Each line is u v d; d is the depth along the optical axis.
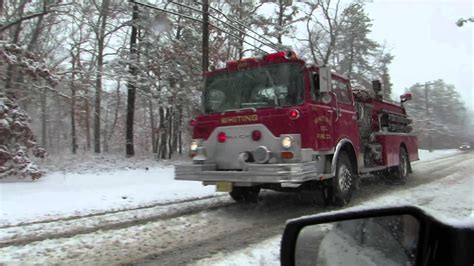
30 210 8.62
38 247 5.88
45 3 14.08
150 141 38.66
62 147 27.66
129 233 6.64
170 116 24.67
